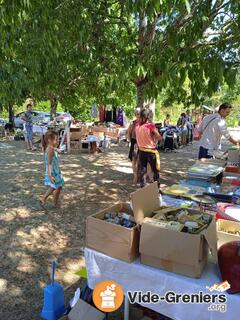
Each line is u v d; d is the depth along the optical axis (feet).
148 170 20.61
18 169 28.25
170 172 28.96
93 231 7.12
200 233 6.17
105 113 58.34
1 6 12.00
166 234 6.29
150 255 6.49
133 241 6.69
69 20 15.85
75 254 12.86
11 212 17.39
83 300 8.04
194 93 11.37
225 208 8.13
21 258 12.50
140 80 18.42
